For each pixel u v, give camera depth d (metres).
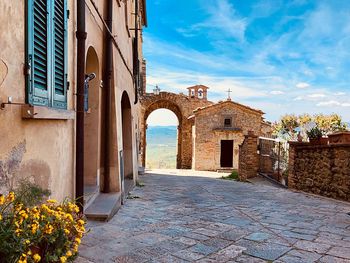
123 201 7.05
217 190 9.98
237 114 26.19
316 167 8.85
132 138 11.41
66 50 3.86
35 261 1.98
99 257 3.57
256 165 13.88
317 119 22.95
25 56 2.71
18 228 2.00
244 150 14.31
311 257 3.78
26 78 2.72
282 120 24.69
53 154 3.54
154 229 4.80
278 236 4.60
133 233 4.53
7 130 2.49
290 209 6.68
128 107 11.36
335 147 7.93
